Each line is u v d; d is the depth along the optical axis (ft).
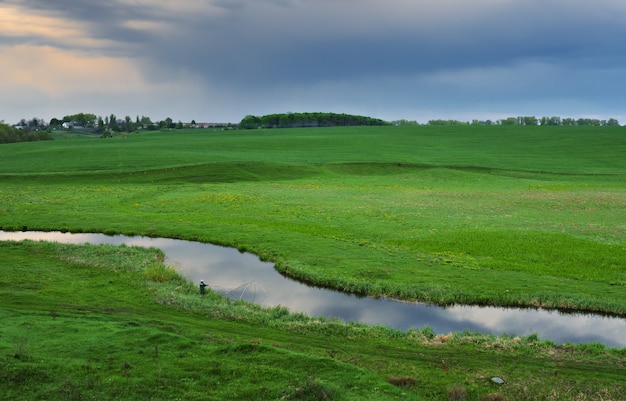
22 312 80.94
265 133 643.45
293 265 119.75
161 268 113.09
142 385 56.54
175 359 63.57
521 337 80.59
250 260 129.59
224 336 75.66
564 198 222.07
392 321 90.38
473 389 61.46
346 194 233.96
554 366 69.31
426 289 102.83
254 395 55.52
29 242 136.05
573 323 89.61
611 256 126.93
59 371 58.70
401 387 61.31
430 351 74.33
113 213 183.83
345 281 107.86
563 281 109.09
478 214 185.37
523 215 183.73
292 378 59.41
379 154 410.31
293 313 90.58
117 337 70.28
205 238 148.15
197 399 54.34
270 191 240.32
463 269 116.88
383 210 191.42
